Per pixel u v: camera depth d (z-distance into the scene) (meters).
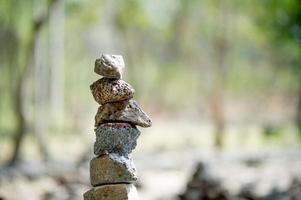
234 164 19.16
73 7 26.78
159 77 42.25
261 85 42.38
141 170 18.31
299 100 32.59
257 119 37.88
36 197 13.11
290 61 37.69
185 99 42.16
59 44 30.91
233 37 35.44
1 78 32.19
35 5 23.95
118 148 5.57
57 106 31.36
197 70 41.41
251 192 12.70
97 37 36.03
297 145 26.20
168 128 34.31
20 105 18.92
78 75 37.25
